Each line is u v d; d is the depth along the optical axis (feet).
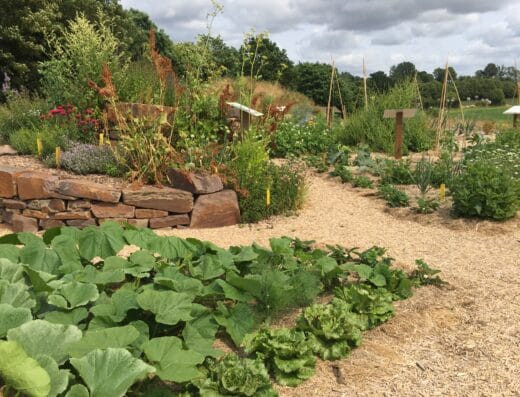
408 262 16.58
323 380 9.95
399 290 13.51
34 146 26.09
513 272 15.87
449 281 14.80
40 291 10.00
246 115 27.20
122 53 31.19
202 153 22.89
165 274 11.44
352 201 25.88
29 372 6.75
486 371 10.34
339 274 13.47
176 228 20.94
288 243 14.12
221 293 11.21
